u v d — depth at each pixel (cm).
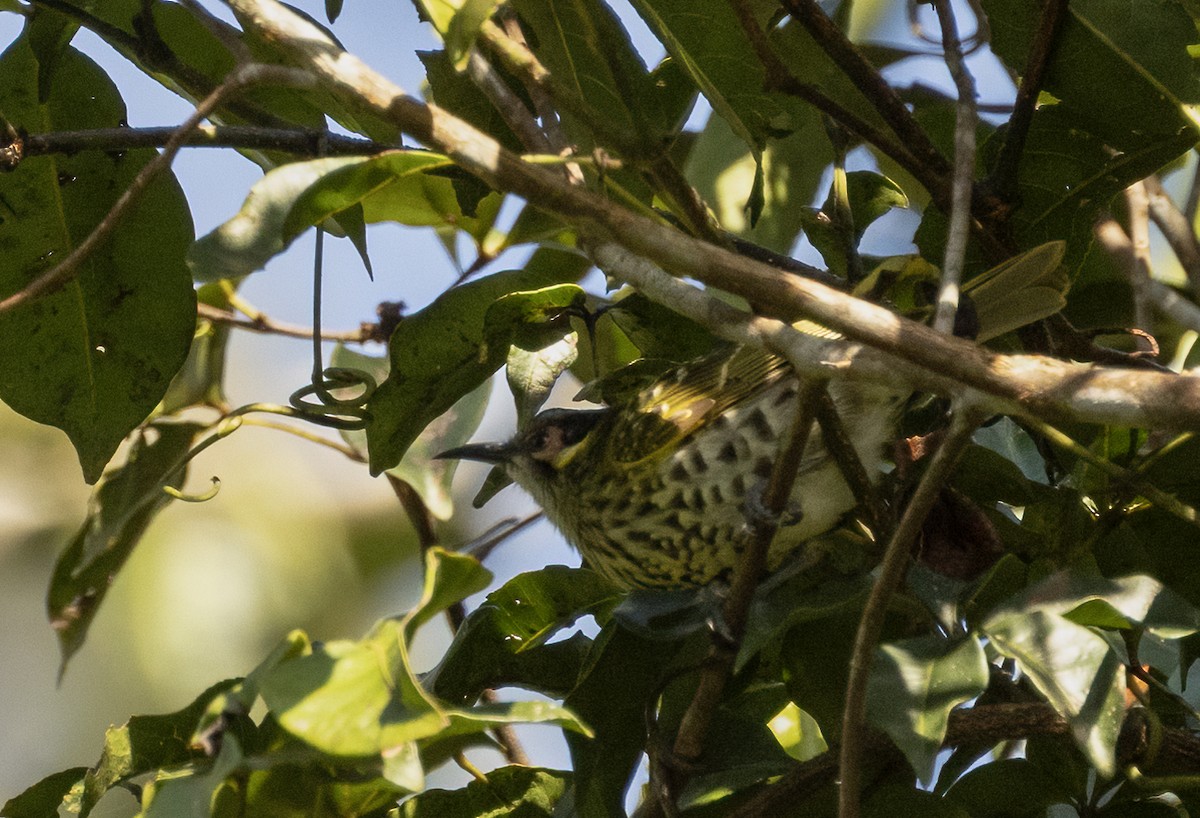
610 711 691
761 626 644
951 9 691
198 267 545
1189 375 459
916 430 806
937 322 568
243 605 1276
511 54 634
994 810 670
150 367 763
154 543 1277
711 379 809
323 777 590
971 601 638
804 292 513
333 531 1319
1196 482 672
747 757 683
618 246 577
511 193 544
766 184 943
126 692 1253
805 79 831
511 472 958
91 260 751
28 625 1312
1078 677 571
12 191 743
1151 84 707
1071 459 717
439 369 757
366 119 738
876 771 662
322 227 734
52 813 688
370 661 500
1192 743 639
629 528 831
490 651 748
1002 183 742
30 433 1377
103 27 732
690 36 690
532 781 707
